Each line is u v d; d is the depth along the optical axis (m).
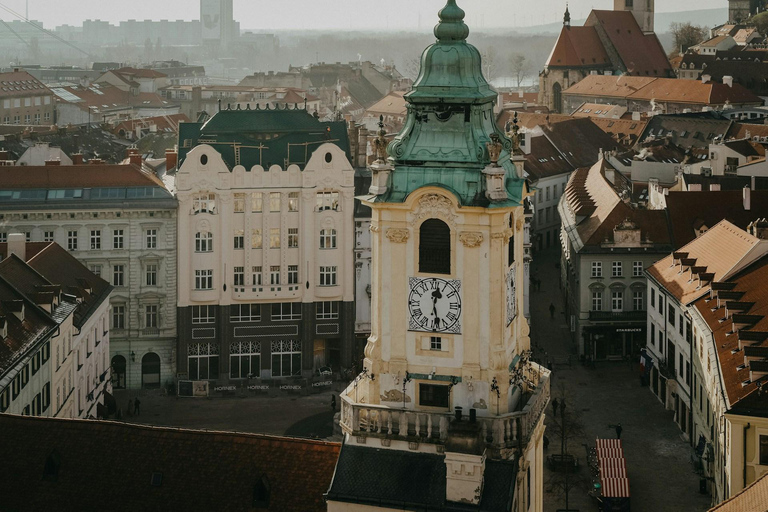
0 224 151.75
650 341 153.00
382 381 64.50
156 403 149.00
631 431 136.38
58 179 154.62
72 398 120.56
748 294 119.38
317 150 153.00
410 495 62.12
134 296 154.12
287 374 157.38
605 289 165.12
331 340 158.62
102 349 138.50
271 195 153.38
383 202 62.75
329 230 155.25
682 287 137.12
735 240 133.88
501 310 62.53
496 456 62.34
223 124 160.62
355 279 156.88
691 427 130.25
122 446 68.44
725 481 102.19
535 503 68.50
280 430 138.25
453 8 62.44
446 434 62.22
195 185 152.12
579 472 123.25
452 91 61.94
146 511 66.31
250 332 155.62
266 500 65.94
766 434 95.81
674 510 114.06
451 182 62.12
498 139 61.19
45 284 119.06
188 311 154.75
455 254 62.47
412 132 63.25
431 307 63.31
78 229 152.88
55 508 67.06
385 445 63.53
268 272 155.00
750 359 102.81
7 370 96.75
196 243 153.62
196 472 67.12
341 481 63.19
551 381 156.38
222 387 152.62
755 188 188.12
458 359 63.31
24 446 69.06
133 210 152.50
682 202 168.38
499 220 61.62
